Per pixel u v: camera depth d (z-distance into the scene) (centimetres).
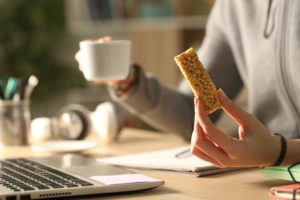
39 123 191
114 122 182
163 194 115
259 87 163
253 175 130
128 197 113
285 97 157
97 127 184
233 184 122
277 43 158
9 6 371
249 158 115
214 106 114
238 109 115
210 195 114
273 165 120
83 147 165
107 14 348
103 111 184
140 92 173
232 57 184
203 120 113
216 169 131
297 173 117
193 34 344
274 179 126
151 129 248
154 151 158
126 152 165
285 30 156
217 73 185
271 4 160
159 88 177
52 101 380
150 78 176
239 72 184
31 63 371
